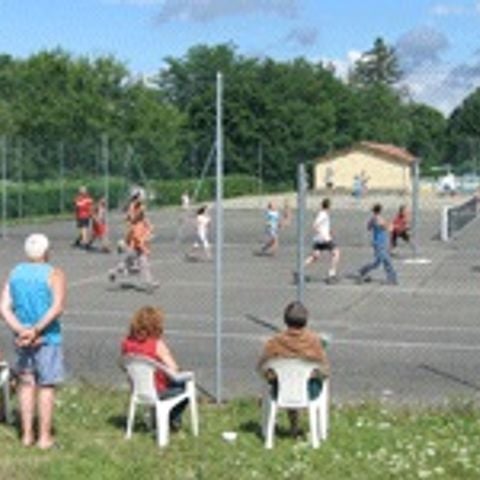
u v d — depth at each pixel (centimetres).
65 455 1068
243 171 7469
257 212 6138
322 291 2645
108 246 3941
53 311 1072
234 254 3738
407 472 1015
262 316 2173
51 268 1087
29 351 1087
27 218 5166
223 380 1470
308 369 1099
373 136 8375
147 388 1113
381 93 8525
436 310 2288
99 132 8138
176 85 9869
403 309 2303
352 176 7700
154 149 6531
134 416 1182
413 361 1647
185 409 1201
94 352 1700
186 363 1611
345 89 8462
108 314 2198
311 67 8294
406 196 7056
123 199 5494
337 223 5284
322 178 7662
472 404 1303
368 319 2139
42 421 1095
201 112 8038
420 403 1326
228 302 2419
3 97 8406
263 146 7462
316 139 7688
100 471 1012
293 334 1107
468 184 7312
